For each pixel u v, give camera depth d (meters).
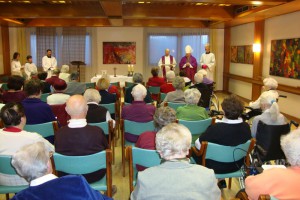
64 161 2.15
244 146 2.45
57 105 3.78
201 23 10.12
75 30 11.19
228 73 10.67
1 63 10.23
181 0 5.55
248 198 1.71
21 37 10.84
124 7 7.59
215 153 2.45
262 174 1.65
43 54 11.20
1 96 4.28
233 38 10.39
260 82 8.07
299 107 6.53
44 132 3.03
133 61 11.48
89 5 7.57
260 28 8.13
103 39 11.34
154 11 7.61
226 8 7.83
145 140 2.42
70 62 10.98
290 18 6.79
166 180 1.43
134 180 2.43
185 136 1.56
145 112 3.39
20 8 7.51
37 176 1.40
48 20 9.83
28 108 3.17
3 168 2.21
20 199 1.23
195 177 1.44
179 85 4.24
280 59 7.23
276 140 2.91
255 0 5.45
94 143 2.33
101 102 4.49
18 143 2.24
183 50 11.39
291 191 1.54
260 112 3.79
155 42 11.45
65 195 1.24
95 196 1.29
